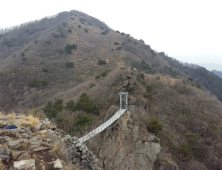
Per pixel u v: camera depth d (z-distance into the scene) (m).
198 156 26.25
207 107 34.69
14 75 51.84
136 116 23.45
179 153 24.48
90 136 16.80
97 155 20.62
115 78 34.22
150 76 41.50
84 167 8.16
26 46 75.69
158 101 33.16
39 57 62.84
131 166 19.23
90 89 34.50
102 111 27.39
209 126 30.36
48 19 121.44
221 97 72.56
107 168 19.61
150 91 34.75
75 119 24.19
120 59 62.03
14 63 58.12
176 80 40.69
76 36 84.19
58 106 26.48
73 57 65.12
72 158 7.78
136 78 33.41
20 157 4.67
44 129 7.33
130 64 60.12
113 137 21.36
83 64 60.25
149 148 19.91
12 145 5.01
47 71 55.06
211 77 91.31
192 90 39.03
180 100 34.56
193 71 96.44
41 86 48.78
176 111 32.41
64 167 5.21
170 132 27.44
